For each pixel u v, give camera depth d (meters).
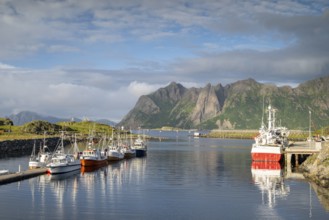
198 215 50.03
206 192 65.56
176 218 48.53
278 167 106.50
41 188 67.38
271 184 74.56
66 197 59.94
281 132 142.00
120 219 47.59
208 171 96.50
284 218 48.91
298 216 49.81
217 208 53.81
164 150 191.88
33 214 49.28
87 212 50.59
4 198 58.59
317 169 81.12
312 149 116.44
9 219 46.94
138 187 70.19
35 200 57.34
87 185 71.75
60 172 87.31
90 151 108.31
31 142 167.25
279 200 59.16
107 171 95.50
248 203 57.03
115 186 71.12
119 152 131.25
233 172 94.38
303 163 102.00
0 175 75.44
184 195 62.81
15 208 52.31
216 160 131.38
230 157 145.75
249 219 48.47
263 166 108.62
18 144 155.62
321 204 56.44
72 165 92.31
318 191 66.75
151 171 96.06
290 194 63.97
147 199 59.16
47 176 82.38
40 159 100.62
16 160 117.81
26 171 83.56
